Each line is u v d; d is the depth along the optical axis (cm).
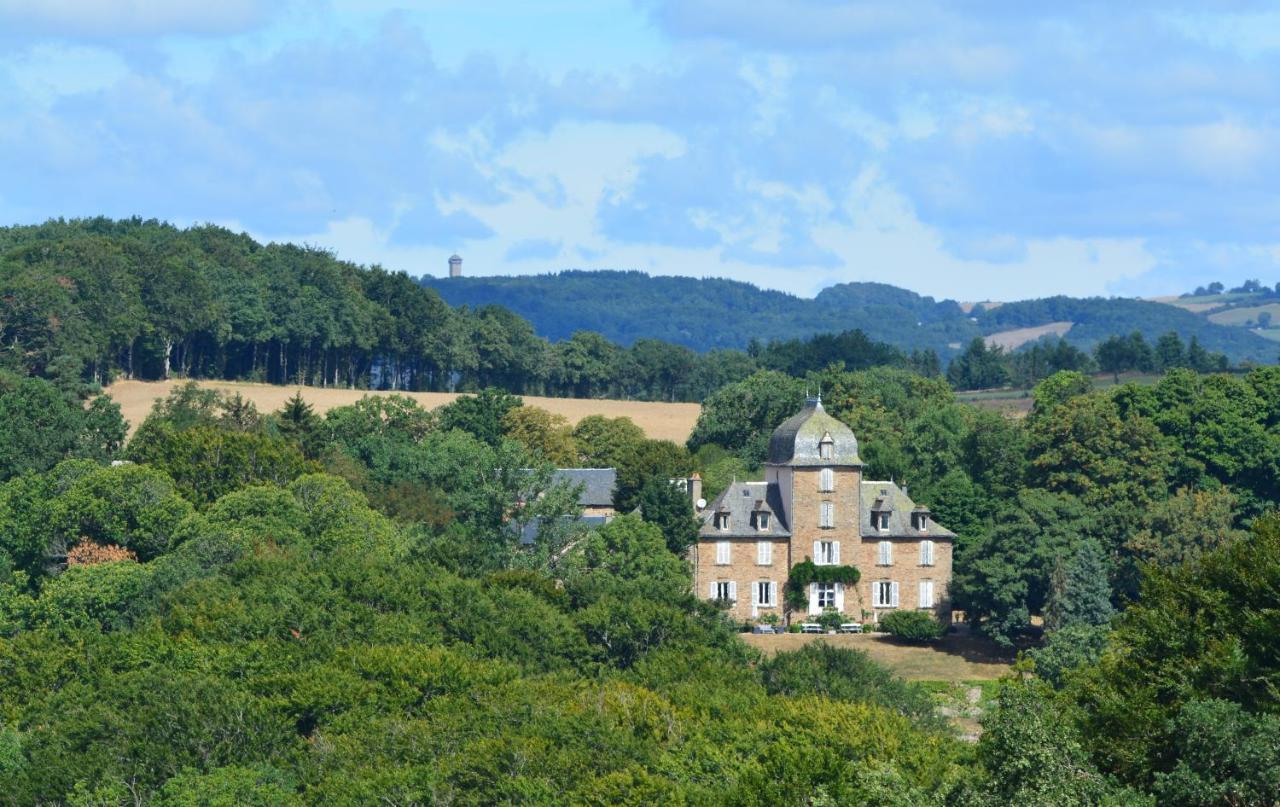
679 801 10962
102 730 13200
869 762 11350
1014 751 9106
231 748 12875
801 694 14700
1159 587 11675
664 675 14938
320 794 12062
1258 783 9394
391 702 13675
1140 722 10262
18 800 12488
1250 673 10588
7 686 15212
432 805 11512
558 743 12269
